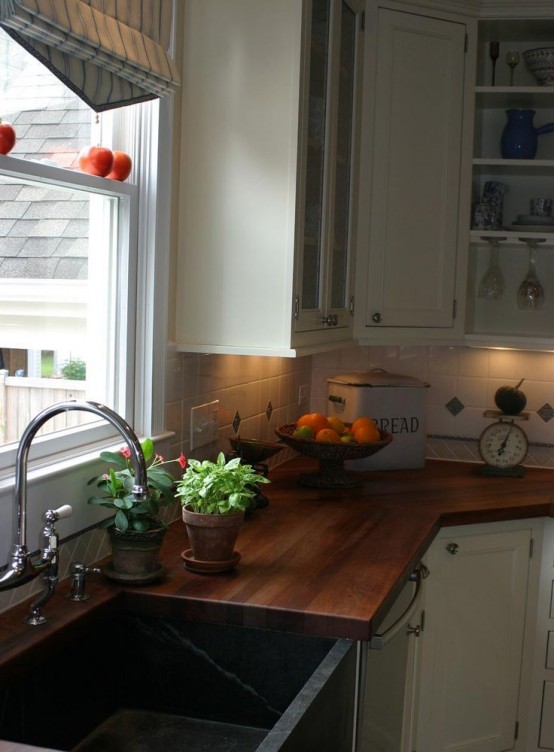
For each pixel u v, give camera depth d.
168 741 1.86
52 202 2.03
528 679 3.13
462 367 3.71
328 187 2.77
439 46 3.24
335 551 2.30
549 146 3.63
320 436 2.94
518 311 3.69
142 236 2.33
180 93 2.50
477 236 3.37
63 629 1.73
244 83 2.47
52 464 1.98
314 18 2.57
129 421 2.34
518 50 3.62
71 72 1.85
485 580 2.98
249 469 2.12
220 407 2.84
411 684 2.71
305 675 1.89
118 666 2.00
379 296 3.22
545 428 3.64
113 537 1.98
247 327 2.51
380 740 2.19
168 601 1.93
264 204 2.48
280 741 1.43
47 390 2.06
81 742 1.85
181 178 2.53
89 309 2.20
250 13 2.45
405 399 3.39
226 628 1.93
